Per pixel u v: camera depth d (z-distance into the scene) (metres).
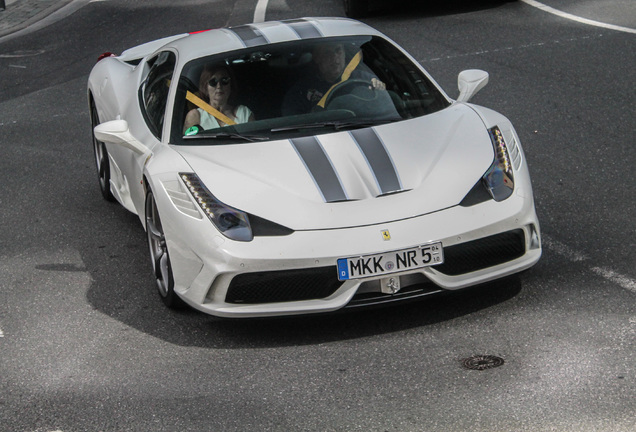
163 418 8.34
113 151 14.18
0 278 12.56
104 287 11.98
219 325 10.48
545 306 10.05
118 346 10.12
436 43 25.89
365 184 10.05
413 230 9.61
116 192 14.50
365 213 9.73
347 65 12.20
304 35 12.72
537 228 10.33
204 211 10.00
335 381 8.84
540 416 7.75
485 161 10.45
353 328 10.07
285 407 8.38
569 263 11.25
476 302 10.39
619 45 23.28
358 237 9.54
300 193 10.00
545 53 23.28
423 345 9.45
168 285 10.73
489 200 10.01
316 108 11.61
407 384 8.61
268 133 11.22
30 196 16.41
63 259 13.16
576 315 9.75
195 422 8.21
